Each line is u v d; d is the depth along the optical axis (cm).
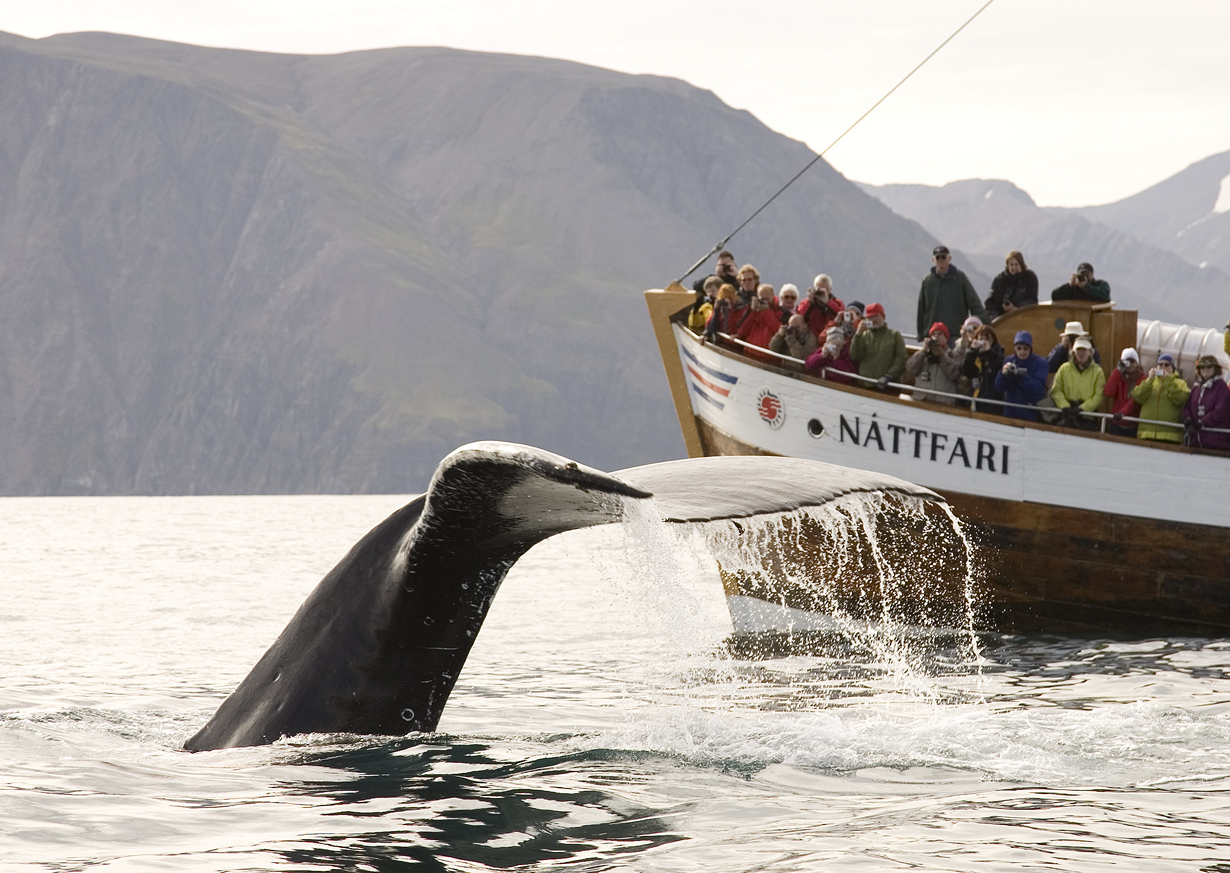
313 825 2372
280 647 3034
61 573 11831
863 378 6912
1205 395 6475
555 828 2353
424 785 2659
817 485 2520
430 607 2758
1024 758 3025
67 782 2697
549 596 9038
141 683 4919
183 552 15388
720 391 7388
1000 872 2034
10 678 5044
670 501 2453
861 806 2531
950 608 6762
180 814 2445
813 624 6712
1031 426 6700
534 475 2202
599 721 3688
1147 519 6581
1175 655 5722
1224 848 2184
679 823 2384
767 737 3269
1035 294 7819
